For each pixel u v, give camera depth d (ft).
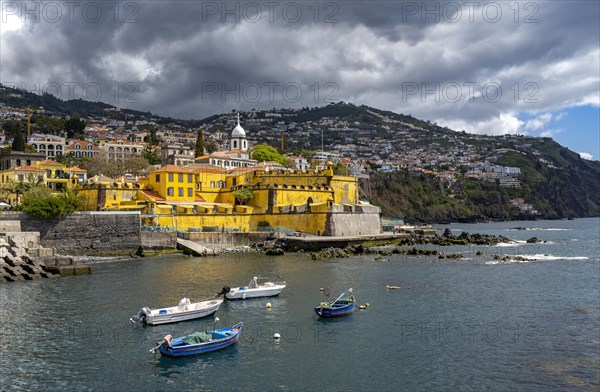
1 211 329.11
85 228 323.98
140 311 172.65
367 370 133.28
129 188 414.82
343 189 463.83
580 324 172.86
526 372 131.34
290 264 301.02
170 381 126.52
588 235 610.24
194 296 209.26
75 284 234.79
